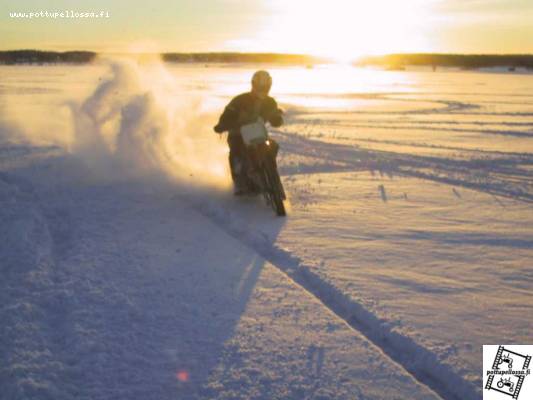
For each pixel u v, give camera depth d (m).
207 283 4.59
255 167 7.11
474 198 7.79
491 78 67.12
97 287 4.44
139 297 4.29
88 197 7.45
